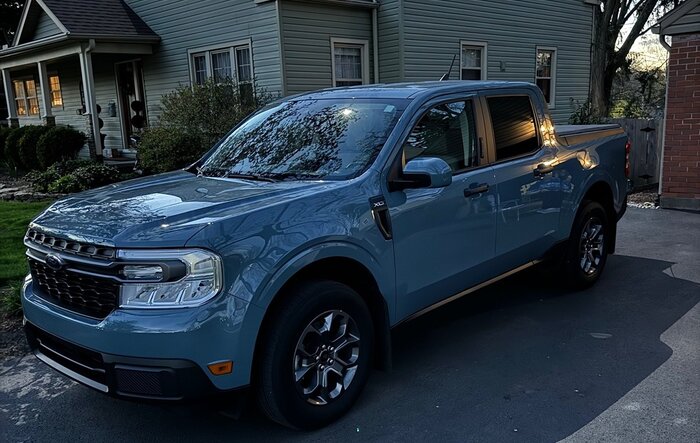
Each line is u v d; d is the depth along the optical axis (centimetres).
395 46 1291
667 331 423
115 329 255
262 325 281
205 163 417
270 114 434
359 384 324
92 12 1423
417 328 443
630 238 704
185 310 253
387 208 329
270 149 387
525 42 1603
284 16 1155
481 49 1491
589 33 1822
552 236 466
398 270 338
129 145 1670
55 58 1481
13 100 1717
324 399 308
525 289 527
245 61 1263
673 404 321
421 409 325
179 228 264
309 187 318
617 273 566
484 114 407
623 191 558
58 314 284
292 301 288
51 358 304
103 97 1709
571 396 333
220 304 258
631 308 471
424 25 1322
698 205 858
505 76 1561
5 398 354
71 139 1330
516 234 426
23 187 1145
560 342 409
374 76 1338
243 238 269
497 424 307
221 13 1271
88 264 269
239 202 295
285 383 286
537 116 456
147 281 257
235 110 1090
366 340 326
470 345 408
